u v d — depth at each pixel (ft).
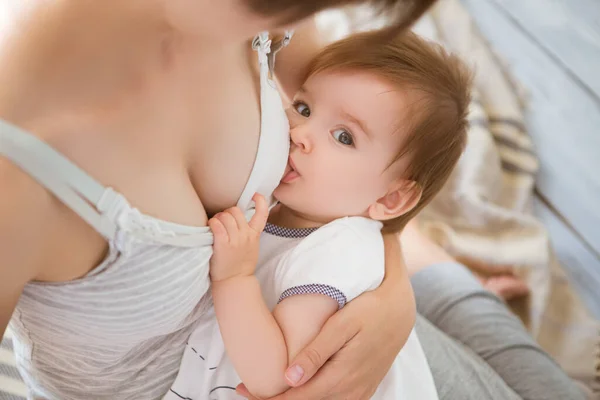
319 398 2.97
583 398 4.51
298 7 1.96
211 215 2.70
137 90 2.15
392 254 3.46
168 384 3.13
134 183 2.16
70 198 1.98
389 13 2.07
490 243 5.97
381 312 3.11
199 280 2.53
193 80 2.31
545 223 6.32
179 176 2.34
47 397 3.23
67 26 2.02
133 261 2.21
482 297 4.84
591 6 7.45
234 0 1.99
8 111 1.92
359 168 3.15
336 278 2.97
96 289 2.24
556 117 6.75
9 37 2.03
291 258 3.05
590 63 7.07
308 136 3.10
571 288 5.90
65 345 2.62
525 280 5.81
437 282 4.86
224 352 3.10
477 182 6.18
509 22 7.34
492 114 6.70
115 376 2.94
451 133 3.35
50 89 1.98
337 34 3.49
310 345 2.88
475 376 4.13
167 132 2.25
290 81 3.33
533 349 4.63
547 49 7.15
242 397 3.20
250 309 2.74
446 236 5.95
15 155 1.87
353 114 3.10
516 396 4.09
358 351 3.01
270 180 2.77
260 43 2.60
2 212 1.84
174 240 2.30
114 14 2.08
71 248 2.09
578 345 5.58
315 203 3.18
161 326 2.51
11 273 1.92
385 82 3.11
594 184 6.39
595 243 6.17
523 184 6.38
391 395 3.43
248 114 2.54
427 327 4.39
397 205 3.36
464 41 6.95
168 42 2.20
